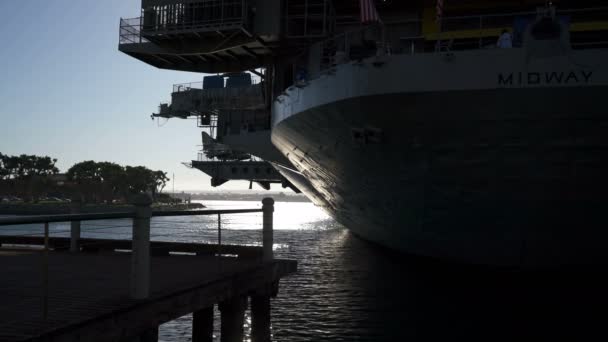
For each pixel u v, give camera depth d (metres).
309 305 17.09
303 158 20.19
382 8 21.52
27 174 129.62
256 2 23.22
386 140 13.66
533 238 14.91
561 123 11.46
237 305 9.18
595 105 10.88
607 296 16.14
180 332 14.42
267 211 10.68
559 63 10.74
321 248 38.56
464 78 11.39
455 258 17.66
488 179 13.41
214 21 23.03
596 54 10.55
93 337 5.67
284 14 23.45
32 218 5.12
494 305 16.02
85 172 135.00
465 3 18.98
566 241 14.72
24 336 4.93
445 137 12.73
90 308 6.14
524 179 13.04
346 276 22.94
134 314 6.30
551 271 16.31
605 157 11.89
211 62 29.19
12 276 8.70
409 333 13.60
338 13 24.20
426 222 16.38
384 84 12.10
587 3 18.11
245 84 33.72
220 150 40.94
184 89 35.22
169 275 8.71
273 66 26.98
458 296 17.30
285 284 21.19
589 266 15.61
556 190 13.09
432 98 11.80
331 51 22.03
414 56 11.80
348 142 14.88
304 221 105.81
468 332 13.58
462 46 18.62
